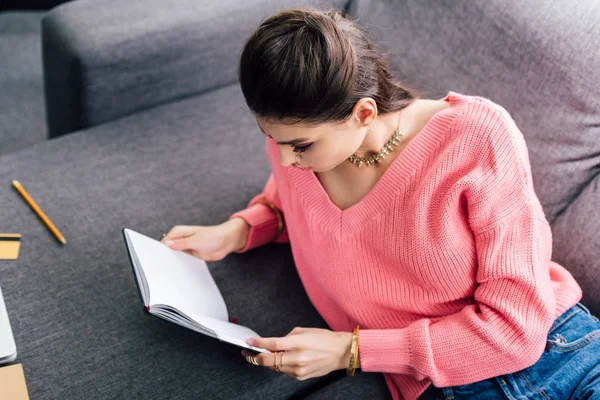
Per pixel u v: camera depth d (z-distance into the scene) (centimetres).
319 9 88
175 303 95
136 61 144
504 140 91
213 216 133
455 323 99
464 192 92
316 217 106
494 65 118
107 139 146
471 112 92
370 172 100
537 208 98
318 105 79
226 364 110
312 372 100
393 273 103
